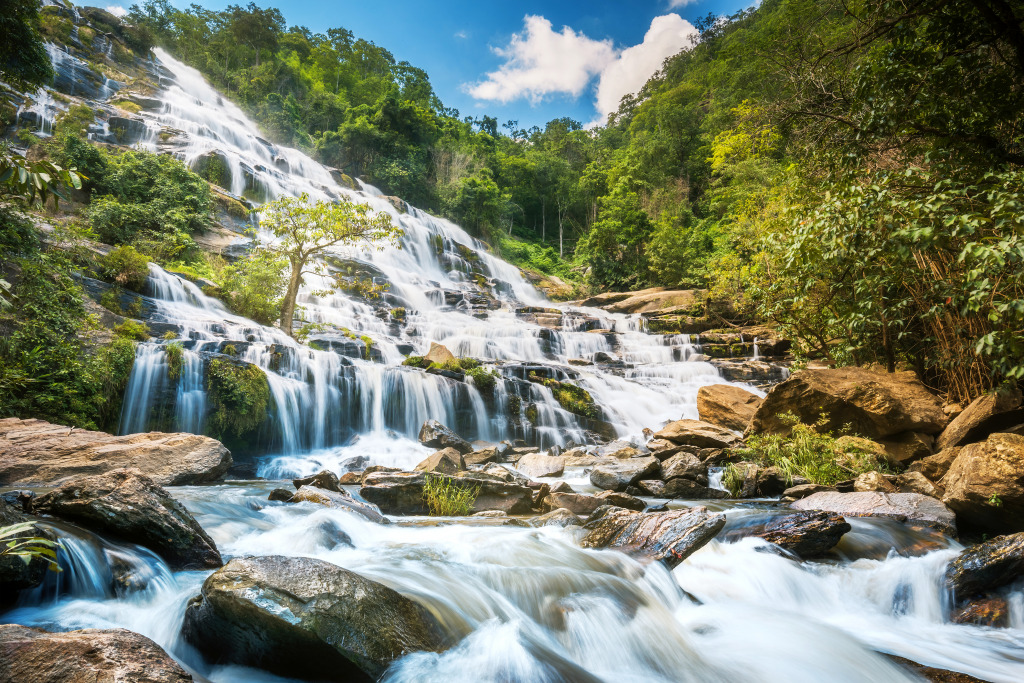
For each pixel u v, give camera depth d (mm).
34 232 10867
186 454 8570
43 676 2299
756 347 21422
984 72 8836
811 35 10695
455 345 20016
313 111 50969
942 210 7789
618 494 7809
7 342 9477
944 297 8609
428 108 64562
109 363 10531
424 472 8297
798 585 5293
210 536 5199
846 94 10289
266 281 17781
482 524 6621
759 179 34000
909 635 4711
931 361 10078
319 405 12773
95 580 3854
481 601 4168
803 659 4062
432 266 34125
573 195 61312
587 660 3844
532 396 15562
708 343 22750
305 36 74250
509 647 3572
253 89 50375
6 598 3484
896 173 8641
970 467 6625
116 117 29750
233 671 3367
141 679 2314
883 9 9133
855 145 9867
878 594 5246
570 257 57781
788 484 8977
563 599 4316
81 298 11242
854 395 9648
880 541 6238
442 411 14250
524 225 62781
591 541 5836
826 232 8859
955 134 8781
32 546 3521
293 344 15156
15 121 25516
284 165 36656
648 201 45906
